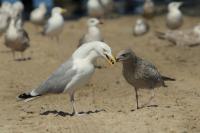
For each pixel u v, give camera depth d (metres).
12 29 21.47
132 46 25.22
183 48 24.41
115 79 17.81
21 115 13.41
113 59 12.65
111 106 14.23
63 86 12.72
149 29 30.83
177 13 28.02
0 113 13.74
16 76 18.47
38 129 12.09
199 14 37.47
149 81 13.41
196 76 18.30
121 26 33.16
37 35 28.36
